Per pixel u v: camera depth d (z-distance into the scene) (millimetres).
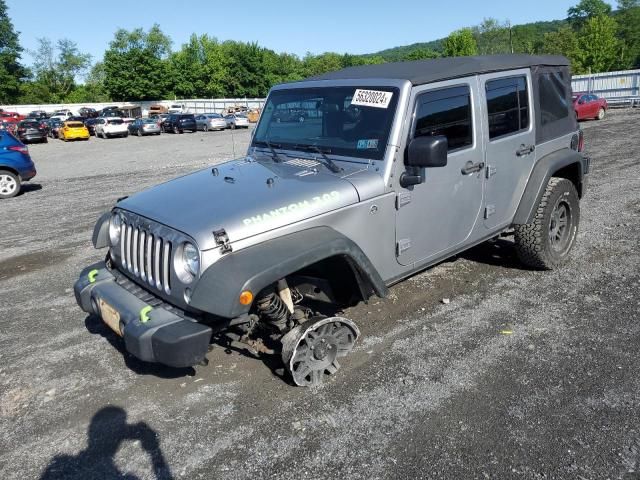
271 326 3699
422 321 4590
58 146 32969
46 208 11070
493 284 5305
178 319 3205
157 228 3400
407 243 4078
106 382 3930
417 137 3955
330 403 3506
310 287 3828
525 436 3096
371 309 4859
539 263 5414
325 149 4152
